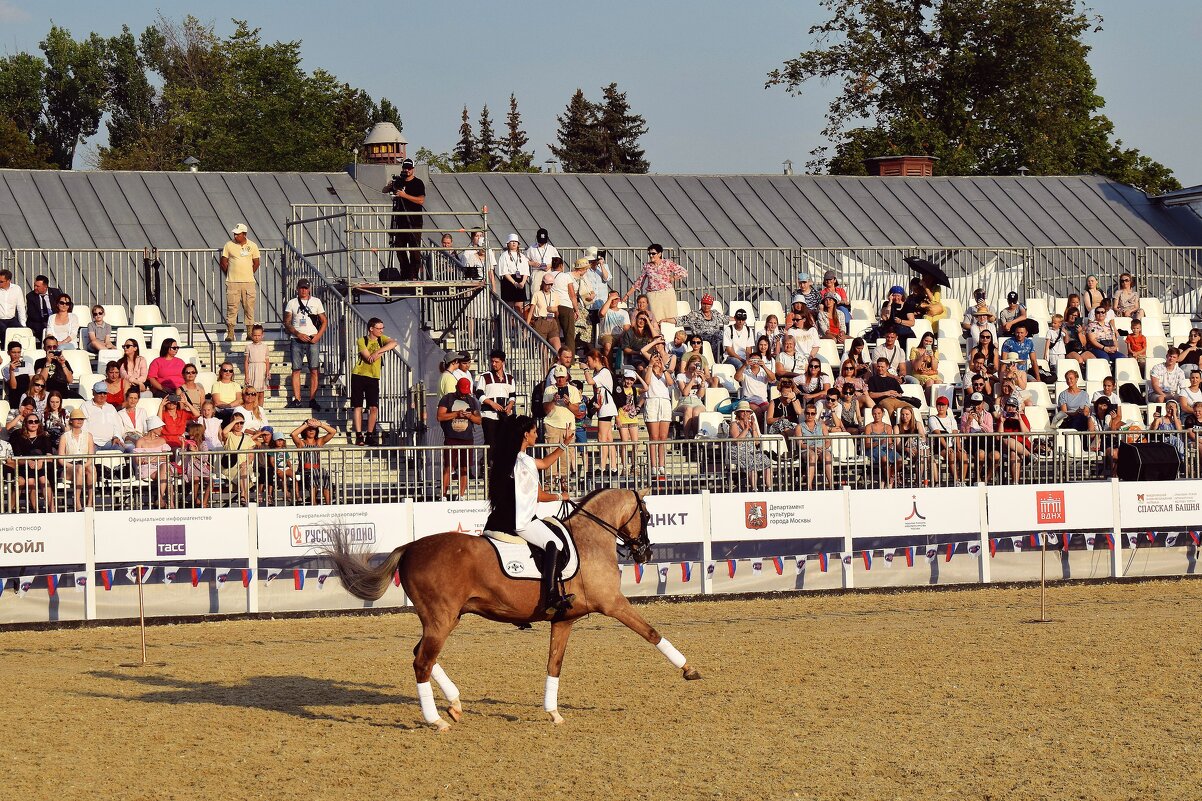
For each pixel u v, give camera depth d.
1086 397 26.83
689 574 20.88
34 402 21.08
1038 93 64.50
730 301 33.88
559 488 20.59
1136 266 38.97
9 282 26.23
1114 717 12.83
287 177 38.03
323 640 18.03
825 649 16.72
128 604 19.14
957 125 65.38
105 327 26.41
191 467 19.52
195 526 19.20
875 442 21.83
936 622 18.72
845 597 21.02
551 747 12.16
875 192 43.25
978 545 21.83
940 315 31.02
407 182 28.31
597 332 29.30
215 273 32.34
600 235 38.31
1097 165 68.12
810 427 22.64
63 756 11.97
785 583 21.19
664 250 36.78
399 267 28.09
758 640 17.50
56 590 18.91
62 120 101.44
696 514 20.61
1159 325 32.84
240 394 23.23
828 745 11.97
